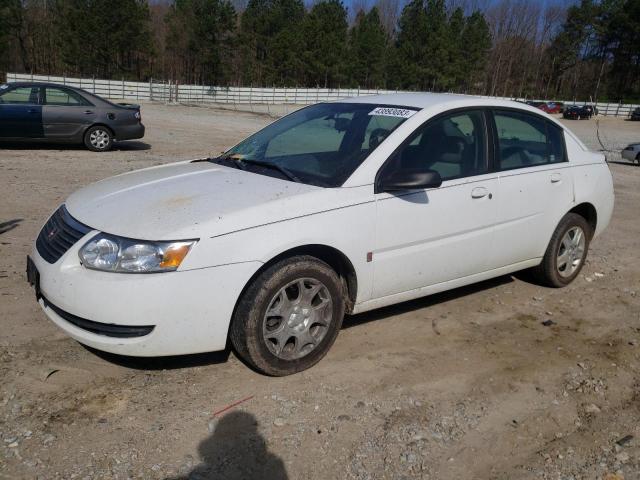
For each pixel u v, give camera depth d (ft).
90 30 185.88
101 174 31.91
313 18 219.41
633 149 54.29
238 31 236.43
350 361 12.09
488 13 312.71
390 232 12.13
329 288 11.47
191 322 10.06
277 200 10.88
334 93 173.88
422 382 11.43
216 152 45.19
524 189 14.79
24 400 10.03
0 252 17.25
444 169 13.26
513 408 10.73
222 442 9.29
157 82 155.84
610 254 21.34
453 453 9.36
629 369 12.42
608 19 292.20
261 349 10.77
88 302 9.83
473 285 17.06
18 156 37.29
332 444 9.39
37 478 8.25
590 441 9.86
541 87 306.96
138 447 9.05
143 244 9.83
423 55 241.76
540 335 13.88
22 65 216.54
